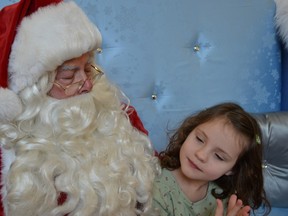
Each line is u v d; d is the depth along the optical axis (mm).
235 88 1598
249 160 1059
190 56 1538
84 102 916
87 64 965
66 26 830
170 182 1055
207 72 1561
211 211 1067
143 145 1078
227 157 987
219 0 1562
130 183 940
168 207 1028
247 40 1595
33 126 882
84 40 843
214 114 1026
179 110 1532
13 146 872
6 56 833
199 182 1051
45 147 858
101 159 922
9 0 1334
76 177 873
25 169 833
